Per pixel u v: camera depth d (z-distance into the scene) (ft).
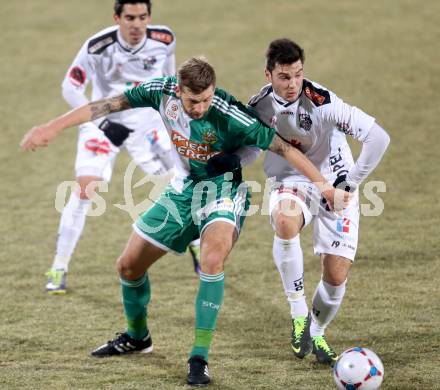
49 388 54.75
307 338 59.88
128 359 60.85
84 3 196.44
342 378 51.06
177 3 192.95
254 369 58.13
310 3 189.57
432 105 133.90
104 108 58.70
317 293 60.13
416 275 78.59
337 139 60.95
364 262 82.94
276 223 59.77
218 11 186.39
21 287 79.61
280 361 59.82
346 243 59.41
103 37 82.89
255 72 150.00
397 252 85.30
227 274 81.97
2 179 115.75
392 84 143.02
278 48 56.24
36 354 62.03
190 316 70.95
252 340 64.69
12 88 151.94
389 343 62.49
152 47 84.43
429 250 85.40
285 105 58.95
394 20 175.83
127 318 61.00
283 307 72.59
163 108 57.21
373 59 154.71
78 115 58.29
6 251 90.43
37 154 125.49
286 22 177.27
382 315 68.74
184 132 56.65
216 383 55.42
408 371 56.85
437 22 173.06
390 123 127.34
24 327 68.49
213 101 55.36
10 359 60.95
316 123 59.00
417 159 114.42
